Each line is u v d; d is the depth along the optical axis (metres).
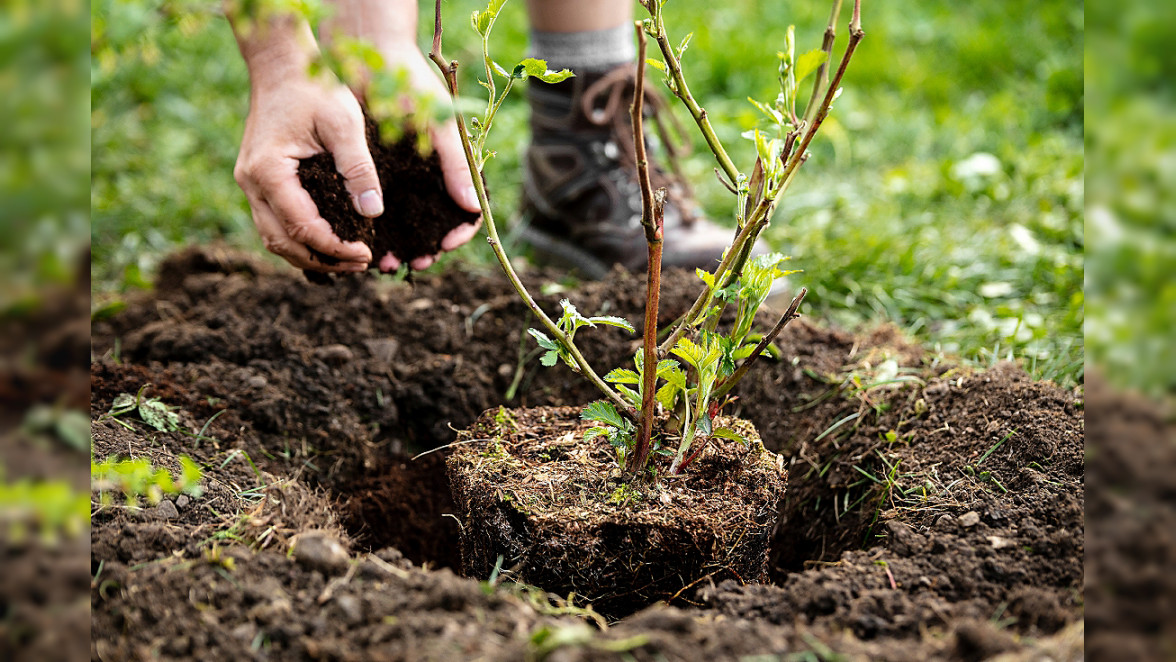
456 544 1.86
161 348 1.97
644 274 2.35
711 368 1.35
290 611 1.15
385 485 1.87
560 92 2.37
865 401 1.87
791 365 2.03
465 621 1.12
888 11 5.25
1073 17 4.73
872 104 4.18
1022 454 1.54
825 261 2.70
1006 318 2.34
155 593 1.19
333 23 1.65
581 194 2.44
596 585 1.37
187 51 4.10
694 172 3.39
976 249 2.81
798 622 1.18
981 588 1.26
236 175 1.57
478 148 1.23
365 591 1.19
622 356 2.06
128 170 3.31
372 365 2.01
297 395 1.88
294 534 1.38
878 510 1.56
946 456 1.63
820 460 1.85
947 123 3.87
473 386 2.01
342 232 1.59
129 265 2.50
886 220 3.03
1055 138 3.55
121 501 1.40
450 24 4.58
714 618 1.21
